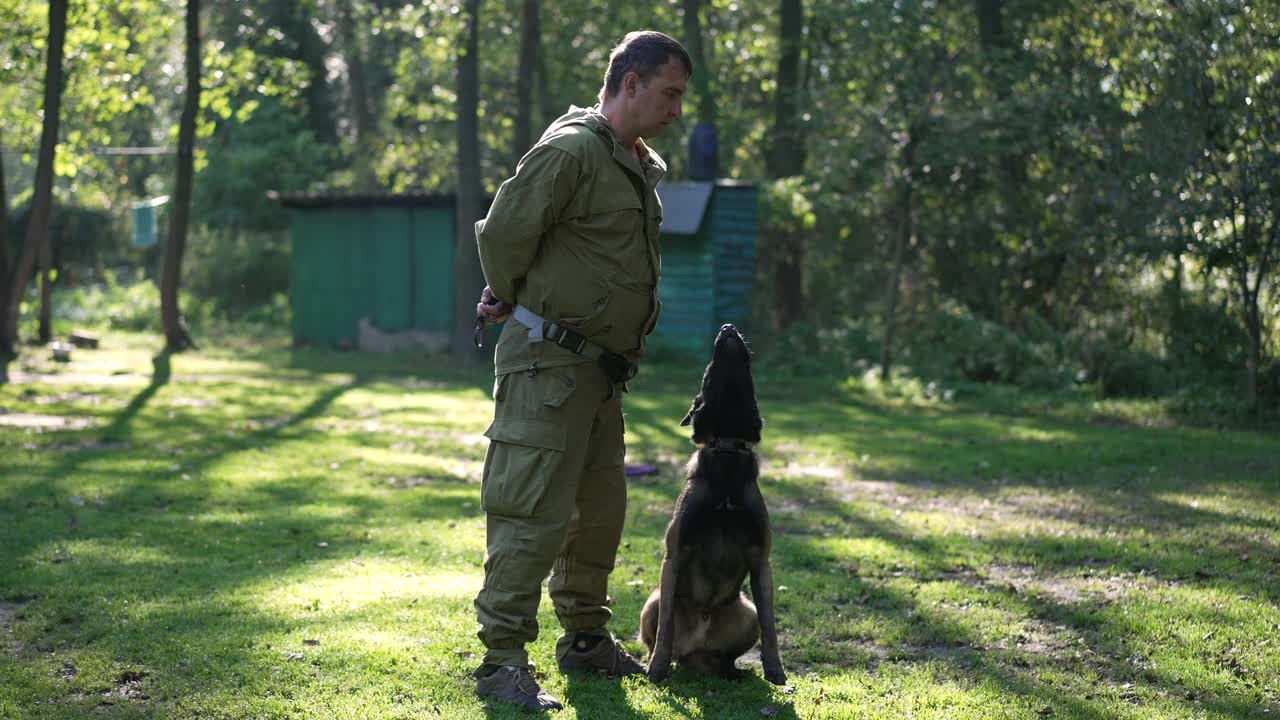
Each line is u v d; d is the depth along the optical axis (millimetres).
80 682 4004
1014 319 19016
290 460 9523
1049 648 4777
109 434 10570
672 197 20516
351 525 6977
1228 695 4176
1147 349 16422
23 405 12469
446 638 4617
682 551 3992
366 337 23859
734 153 26922
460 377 18266
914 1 16516
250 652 4371
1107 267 17219
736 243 21094
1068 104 16109
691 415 4059
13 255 32719
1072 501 8219
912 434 12195
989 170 18344
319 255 24094
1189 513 7711
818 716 3859
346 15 35000
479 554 6223
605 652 4312
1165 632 4953
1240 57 13438
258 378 16969
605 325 3893
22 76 20156
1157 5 14562
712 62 27797
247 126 37781
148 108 35969
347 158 42062
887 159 17547
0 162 17844
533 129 29859
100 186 28875
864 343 19625
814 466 9977
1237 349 14953
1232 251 13766
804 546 6570
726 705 3957
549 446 3891
